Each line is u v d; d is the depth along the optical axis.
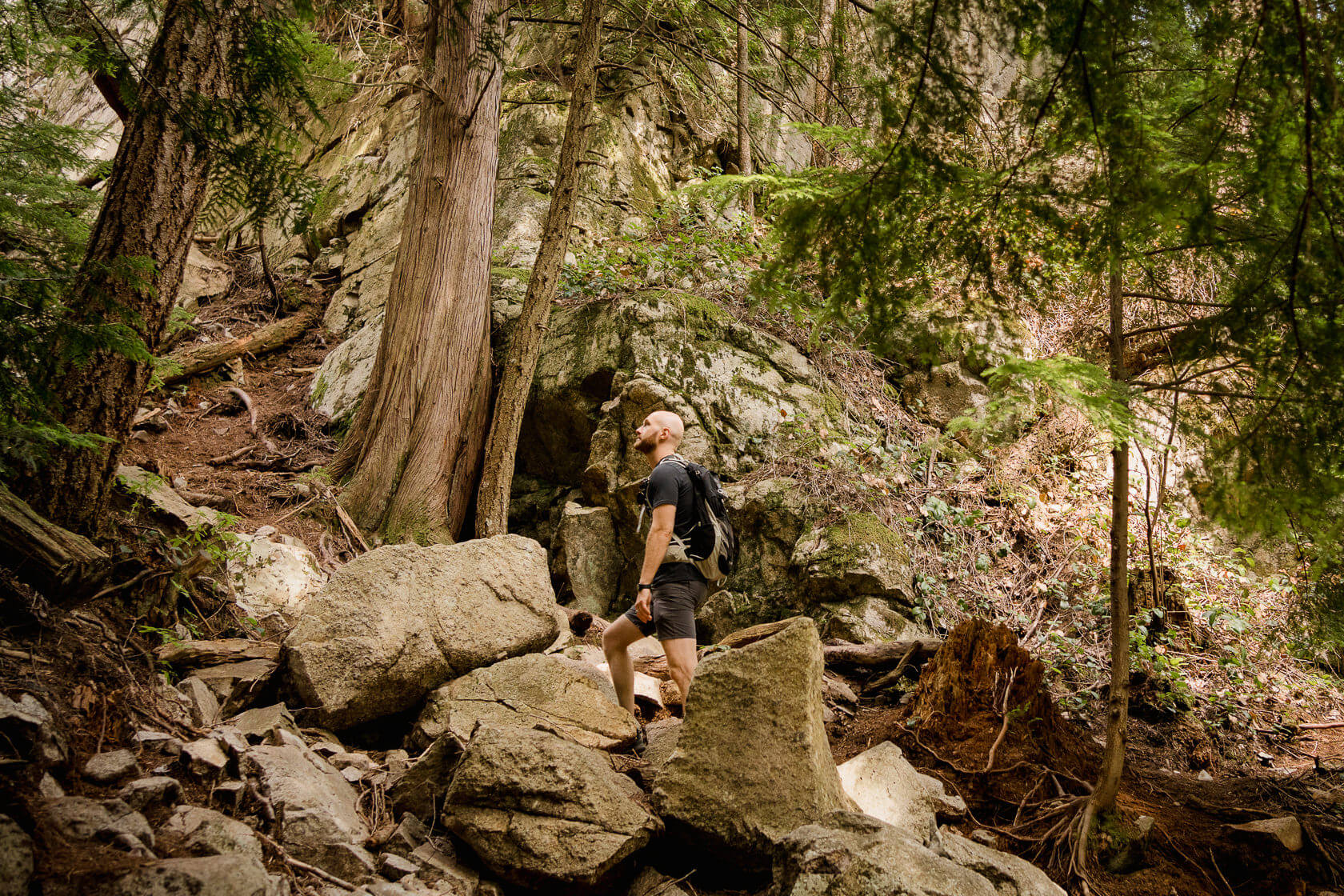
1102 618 6.56
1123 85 2.15
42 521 3.69
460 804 3.15
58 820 2.46
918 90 2.27
